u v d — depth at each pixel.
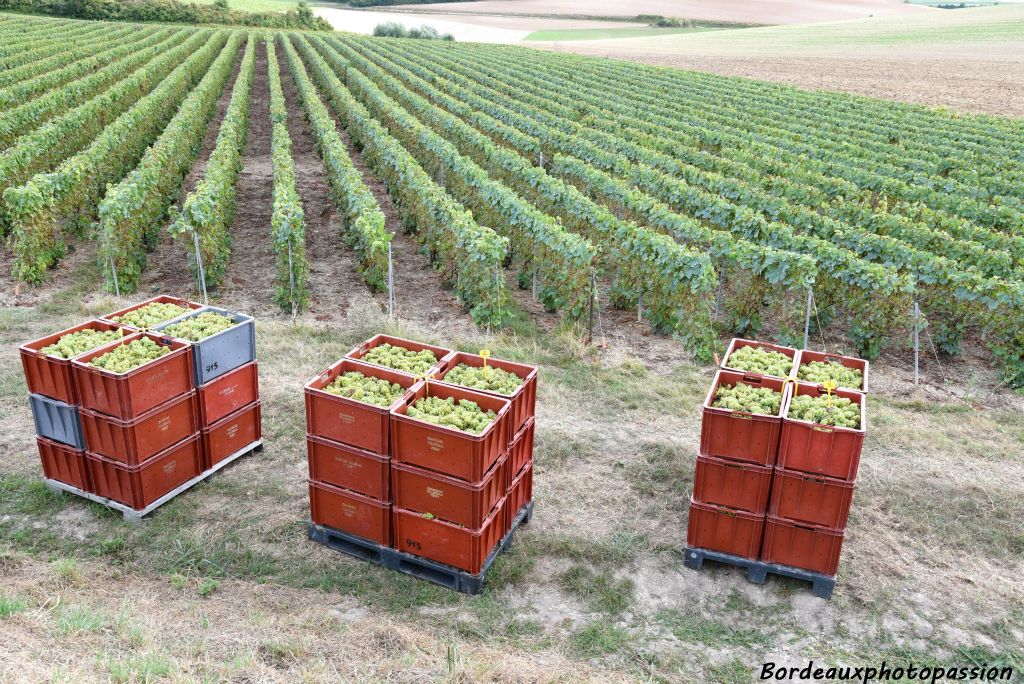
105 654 5.86
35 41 55.12
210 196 16.25
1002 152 30.25
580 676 6.47
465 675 6.25
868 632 7.24
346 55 63.00
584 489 9.41
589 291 14.44
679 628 7.25
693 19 125.12
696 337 13.59
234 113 29.78
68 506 8.71
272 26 94.12
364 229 15.93
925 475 9.73
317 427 7.83
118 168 23.89
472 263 14.67
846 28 100.19
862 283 13.52
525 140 28.81
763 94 47.50
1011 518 8.91
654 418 11.23
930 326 14.70
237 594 7.42
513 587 7.74
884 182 23.16
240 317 9.56
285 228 14.42
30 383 8.47
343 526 8.09
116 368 8.09
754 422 7.34
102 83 40.00
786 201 19.66
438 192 18.42
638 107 40.94
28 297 15.16
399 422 7.34
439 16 130.12
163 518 8.53
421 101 37.22
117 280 15.55
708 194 20.27
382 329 14.08
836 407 7.50
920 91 52.12
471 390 7.86
